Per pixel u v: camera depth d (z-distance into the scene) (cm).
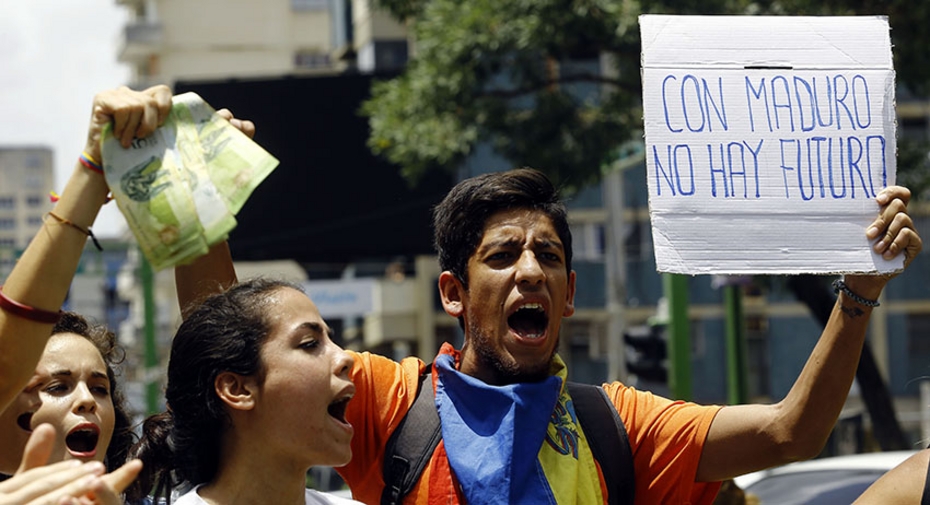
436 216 464
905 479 407
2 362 340
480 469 427
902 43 1437
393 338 3253
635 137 1633
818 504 816
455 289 457
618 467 447
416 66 1683
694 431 451
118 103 347
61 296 346
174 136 353
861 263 429
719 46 440
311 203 2147
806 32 444
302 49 4988
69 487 303
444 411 443
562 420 445
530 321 442
